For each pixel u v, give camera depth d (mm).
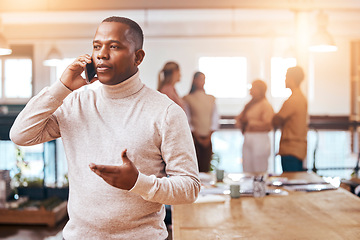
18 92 11297
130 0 5625
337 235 2010
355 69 11102
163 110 1392
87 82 1382
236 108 11367
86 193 1389
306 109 4355
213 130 5496
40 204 4934
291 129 4336
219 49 11289
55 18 9328
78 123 1426
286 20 9562
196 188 1366
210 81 11383
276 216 2332
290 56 7762
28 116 1361
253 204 2596
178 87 11320
